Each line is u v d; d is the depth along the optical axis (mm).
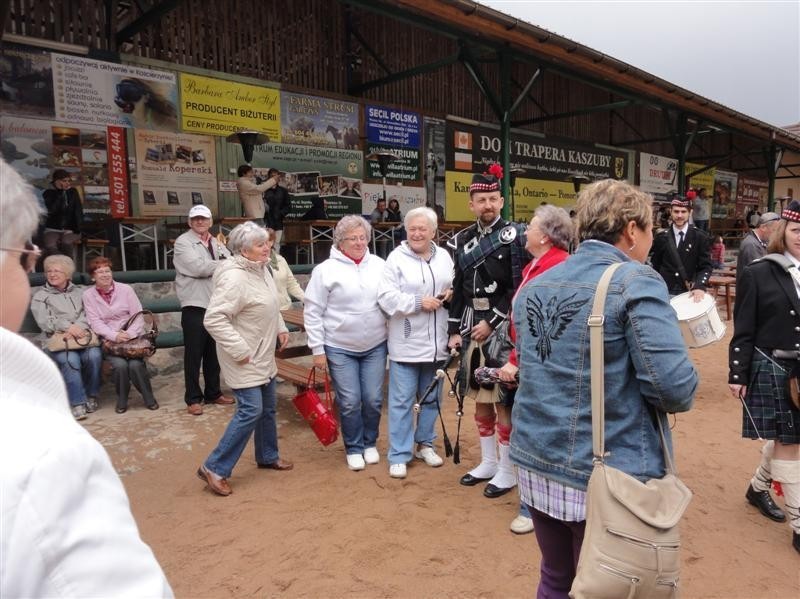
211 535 3256
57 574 665
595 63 9547
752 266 3260
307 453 4496
